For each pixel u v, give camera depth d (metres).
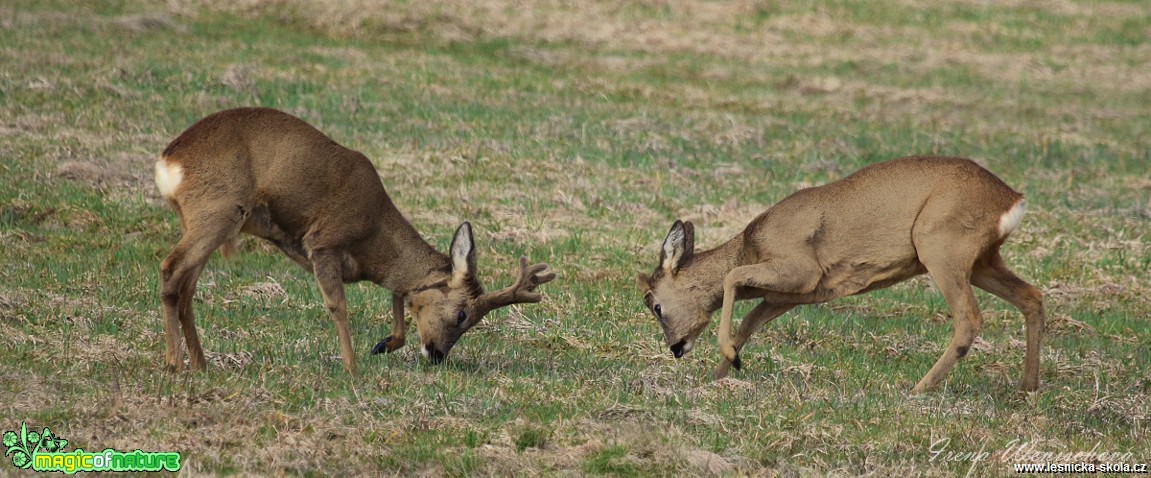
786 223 11.24
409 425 8.93
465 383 10.30
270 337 11.66
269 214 10.24
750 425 9.56
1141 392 11.71
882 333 13.54
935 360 12.73
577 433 9.10
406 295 11.11
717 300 11.50
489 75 25.34
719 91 26.09
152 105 20.48
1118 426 10.48
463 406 9.53
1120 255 16.94
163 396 9.09
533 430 8.95
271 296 13.31
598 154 20.53
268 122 10.25
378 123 20.98
